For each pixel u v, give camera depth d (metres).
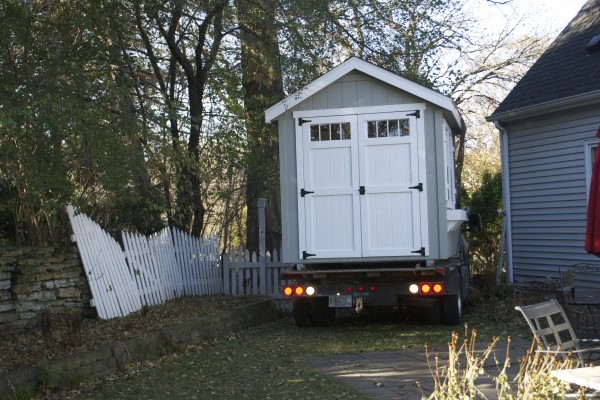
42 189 7.73
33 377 6.16
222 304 11.13
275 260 12.94
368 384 6.50
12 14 7.87
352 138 10.15
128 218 11.62
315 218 10.16
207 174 11.57
